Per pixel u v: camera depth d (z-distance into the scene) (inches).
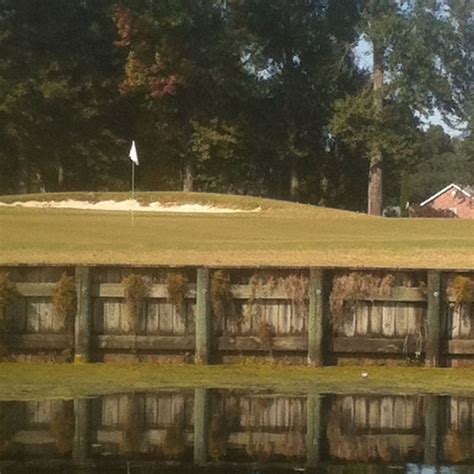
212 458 933.8
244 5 3823.8
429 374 1279.5
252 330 1306.6
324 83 3791.8
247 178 3998.5
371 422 1072.8
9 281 1300.4
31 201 2726.4
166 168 3873.0
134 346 1302.9
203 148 3627.0
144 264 1315.2
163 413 1098.1
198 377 1253.7
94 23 3641.7
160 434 1013.2
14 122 3545.8
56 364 1300.4
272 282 1299.2
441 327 1302.9
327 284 1300.4
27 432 1013.2
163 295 1301.7
